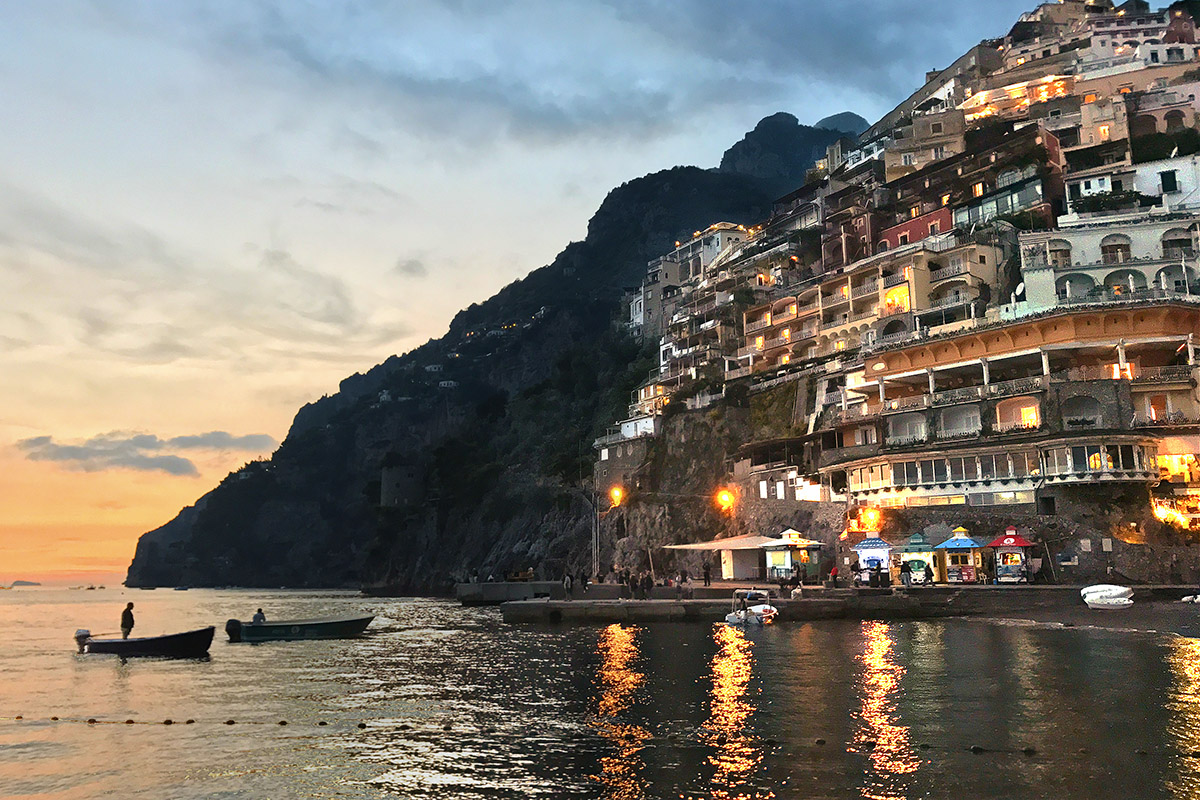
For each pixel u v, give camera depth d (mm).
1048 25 162500
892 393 83875
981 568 57875
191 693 34094
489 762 20406
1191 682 26578
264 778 20000
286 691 33969
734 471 100500
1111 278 81062
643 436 119062
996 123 127312
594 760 20156
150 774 20750
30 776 20859
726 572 78000
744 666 34031
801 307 114625
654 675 32875
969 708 23859
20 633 78875
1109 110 112625
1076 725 21406
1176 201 95625
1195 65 128500
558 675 34406
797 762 19094
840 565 65688
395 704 29672
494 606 95500
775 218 155250
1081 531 55531
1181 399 66500
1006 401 69375
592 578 91750
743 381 109250
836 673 31203
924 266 94375
